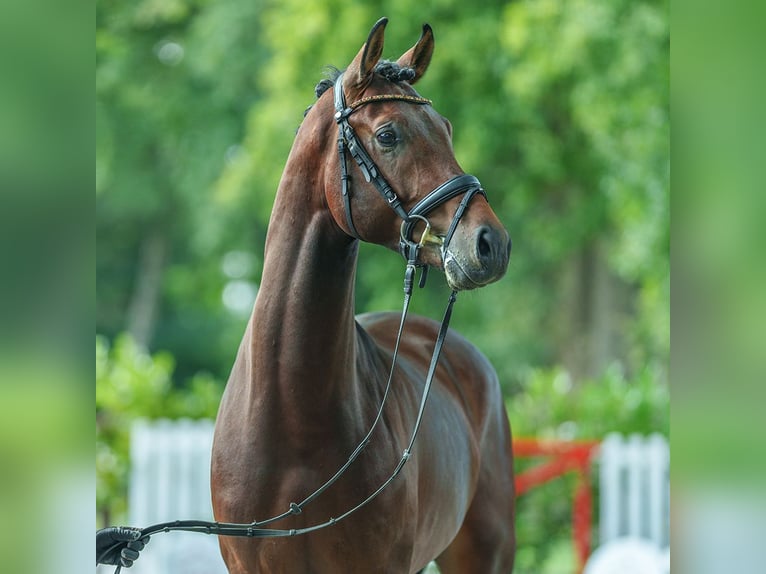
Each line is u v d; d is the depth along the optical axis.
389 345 7.51
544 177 25.16
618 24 22.02
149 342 39.16
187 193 33.25
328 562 5.77
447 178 5.41
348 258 5.76
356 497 5.70
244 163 26.70
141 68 33.59
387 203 5.50
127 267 39.94
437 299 26.59
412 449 6.19
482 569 7.92
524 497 16.08
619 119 22.11
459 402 7.69
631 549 11.84
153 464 14.88
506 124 24.25
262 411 5.71
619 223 25.20
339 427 5.70
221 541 6.15
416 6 23.81
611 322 27.73
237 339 35.81
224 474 5.88
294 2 25.06
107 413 16.30
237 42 32.06
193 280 35.03
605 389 17.28
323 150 5.74
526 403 17.48
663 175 21.91
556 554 15.98
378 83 5.69
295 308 5.66
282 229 5.82
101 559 5.83
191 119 33.31
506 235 5.29
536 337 28.69
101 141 33.56
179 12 32.94
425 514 6.45
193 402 16.94
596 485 15.81
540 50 22.45
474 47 23.56
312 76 24.89
